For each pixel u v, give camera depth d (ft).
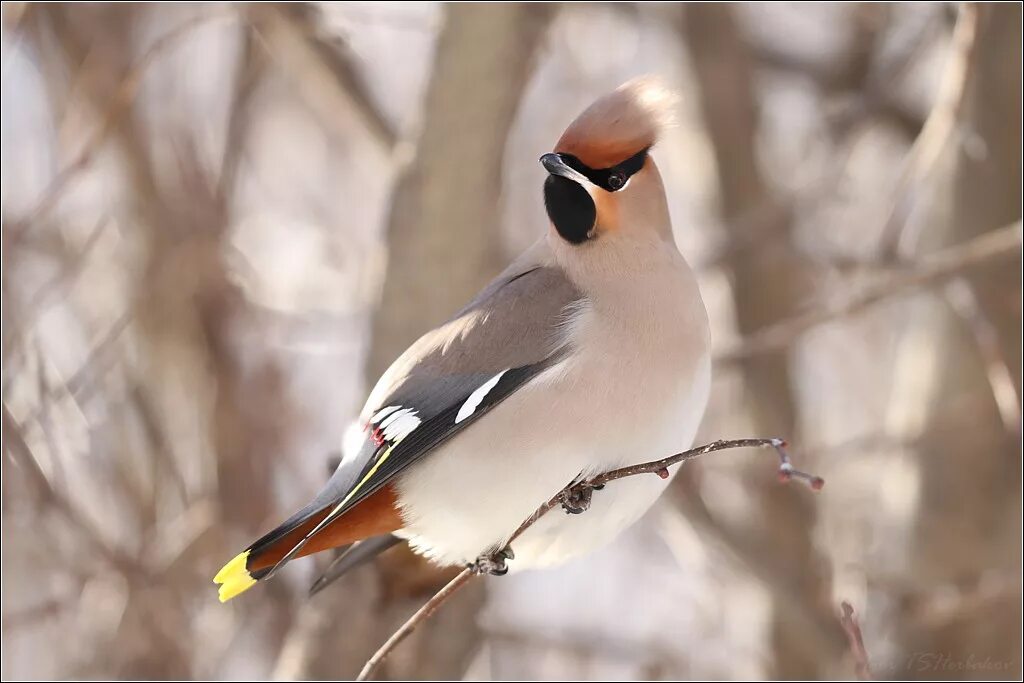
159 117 45.73
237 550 42.52
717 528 44.01
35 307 39.70
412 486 28.17
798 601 44.24
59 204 44.45
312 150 51.85
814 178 49.24
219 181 45.42
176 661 41.37
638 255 28.53
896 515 44.09
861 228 51.26
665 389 27.91
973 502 42.70
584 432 27.55
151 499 43.16
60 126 45.29
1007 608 41.45
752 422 48.62
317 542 28.63
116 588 41.45
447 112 37.14
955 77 36.27
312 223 50.29
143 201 44.83
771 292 49.26
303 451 44.29
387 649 25.96
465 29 36.94
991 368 37.19
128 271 44.55
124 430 43.55
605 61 52.65
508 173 50.75
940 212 42.52
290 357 45.57
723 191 50.55
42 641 41.68
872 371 54.08
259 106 50.83
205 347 44.06
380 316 37.55
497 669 47.88
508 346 28.17
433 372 28.60
